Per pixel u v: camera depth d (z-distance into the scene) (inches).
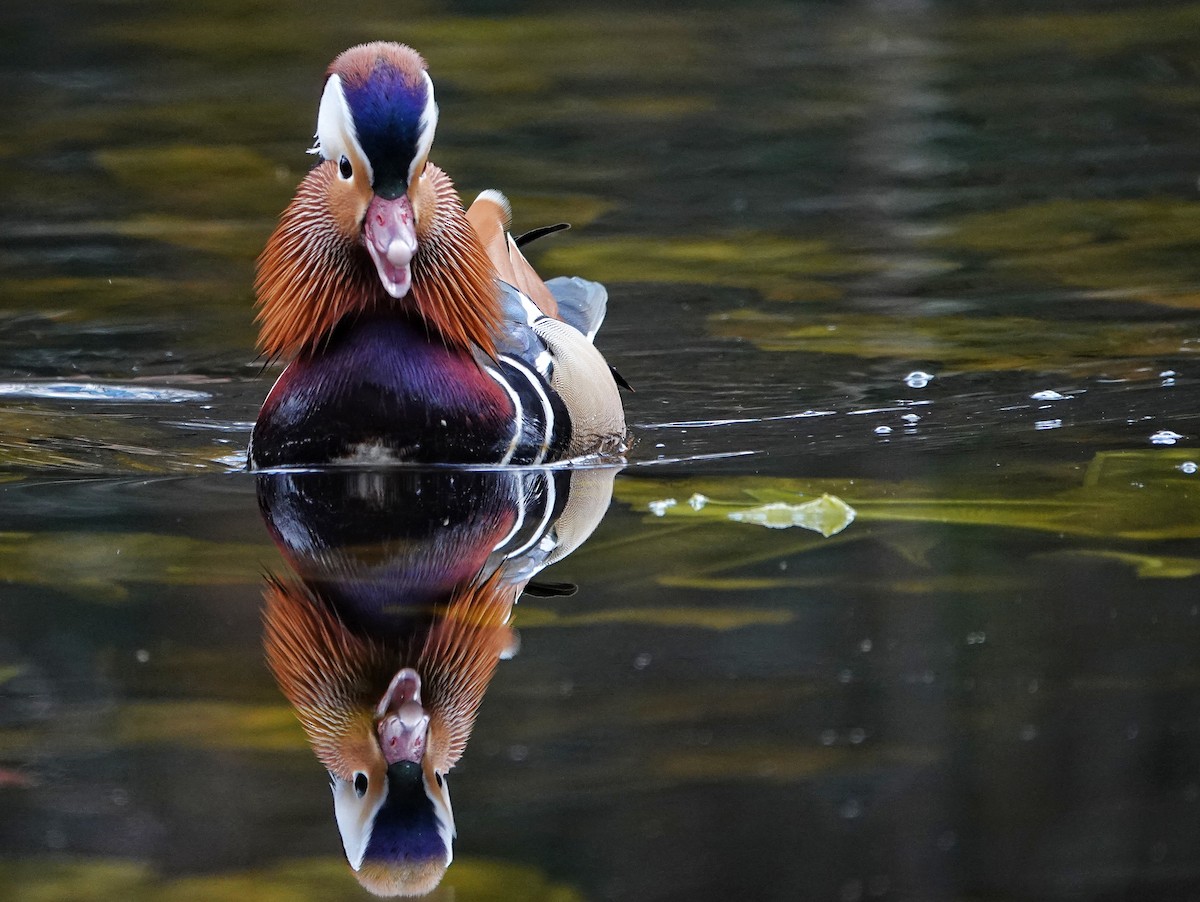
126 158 806.5
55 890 248.1
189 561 378.0
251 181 773.9
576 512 415.5
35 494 436.5
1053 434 480.4
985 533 387.2
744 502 422.0
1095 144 828.0
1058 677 308.5
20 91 915.4
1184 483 425.1
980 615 336.2
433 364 452.4
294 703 308.5
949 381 549.3
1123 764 278.4
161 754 289.4
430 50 1002.1
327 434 450.9
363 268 452.4
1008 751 284.5
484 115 877.8
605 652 325.4
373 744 293.4
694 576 364.8
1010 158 812.0
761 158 816.9
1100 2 1103.6
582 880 252.2
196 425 520.1
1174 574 355.3
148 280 665.6
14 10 1080.8
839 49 1008.2
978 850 258.4
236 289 658.8
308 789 279.4
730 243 710.5
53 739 293.7
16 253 690.8
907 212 745.0
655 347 598.9
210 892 248.7
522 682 313.4
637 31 1058.1
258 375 578.9
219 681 315.0
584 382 496.1
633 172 797.9
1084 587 349.4
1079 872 251.3
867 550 378.3
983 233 717.3
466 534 397.7
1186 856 256.7
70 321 622.8
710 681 312.0
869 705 301.0
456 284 460.4
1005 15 1082.1
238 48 999.6
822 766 281.9
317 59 973.8
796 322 620.4
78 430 510.6
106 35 1031.6
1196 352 570.3
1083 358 567.5
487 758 286.7
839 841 259.1
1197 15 1058.1
